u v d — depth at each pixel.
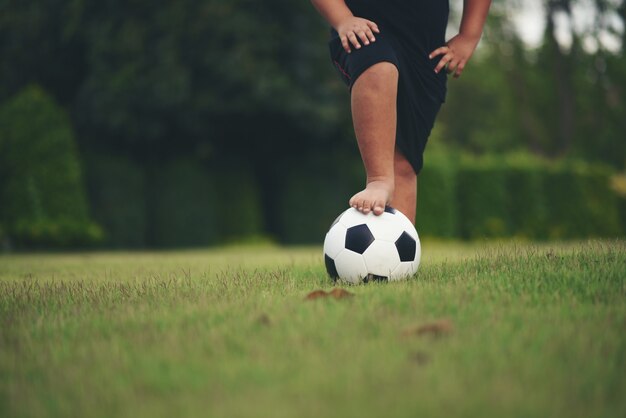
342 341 1.94
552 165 19.36
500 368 1.67
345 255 3.46
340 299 2.60
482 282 2.95
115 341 2.04
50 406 1.54
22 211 14.76
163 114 16.84
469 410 1.40
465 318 2.20
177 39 16.34
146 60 16.48
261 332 2.07
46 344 2.07
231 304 2.55
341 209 18.75
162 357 1.85
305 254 8.48
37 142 14.95
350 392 1.51
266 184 19.39
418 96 4.07
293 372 1.68
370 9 3.94
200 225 17.27
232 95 16.81
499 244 4.25
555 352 1.79
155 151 17.55
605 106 27.62
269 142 18.41
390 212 3.60
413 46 3.96
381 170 3.73
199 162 17.52
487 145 32.25
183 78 16.25
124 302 2.83
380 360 1.74
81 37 17.16
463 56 4.19
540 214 18.75
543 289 2.74
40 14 17.14
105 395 1.58
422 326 2.00
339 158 18.77
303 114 17.05
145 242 17.12
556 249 4.60
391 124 3.74
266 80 16.41
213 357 1.84
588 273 2.98
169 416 1.44
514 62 28.62
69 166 15.12
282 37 17.05
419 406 1.42
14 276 4.90
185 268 5.34
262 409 1.43
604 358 1.76
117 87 16.28
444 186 17.84
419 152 4.18
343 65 4.01
